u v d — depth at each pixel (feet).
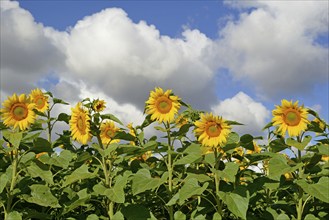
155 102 10.46
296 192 11.07
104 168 10.07
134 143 12.35
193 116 10.87
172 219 10.11
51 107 14.33
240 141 10.24
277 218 9.74
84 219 11.16
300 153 9.96
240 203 8.90
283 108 9.87
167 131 10.50
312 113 9.95
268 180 10.09
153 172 11.96
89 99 10.68
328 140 10.16
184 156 10.82
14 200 10.77
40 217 10.09
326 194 8.81
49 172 10.16
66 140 13.07
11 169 10.61
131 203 10.94
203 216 9.51
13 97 10.12
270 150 11.82
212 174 10.77
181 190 9.19
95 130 10.38
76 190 12.33
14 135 9.73
